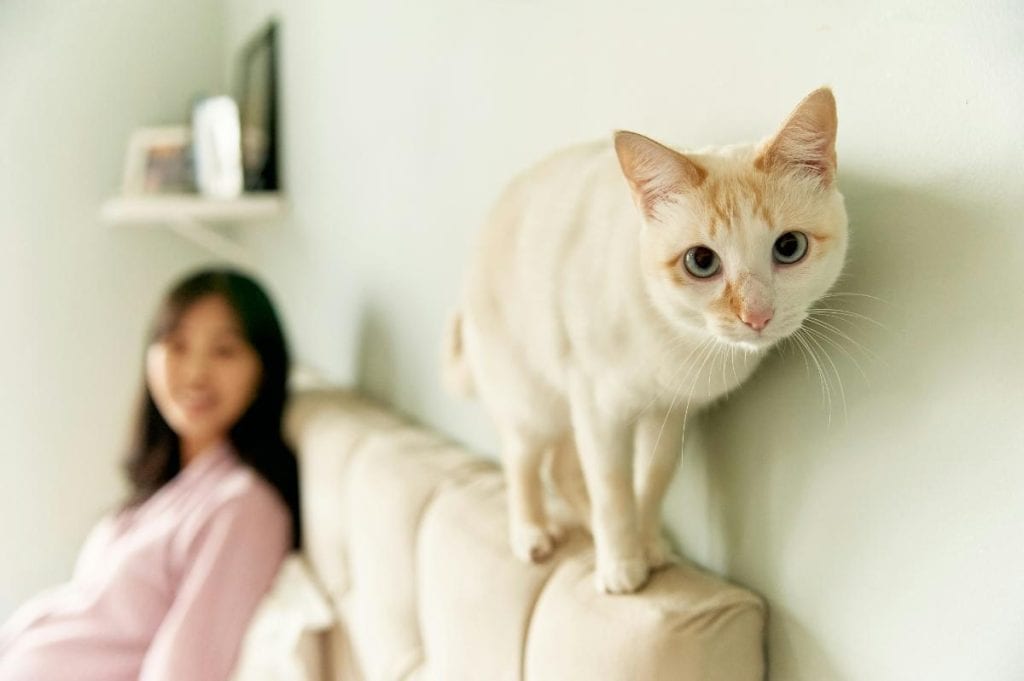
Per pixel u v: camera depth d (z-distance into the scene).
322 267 1.58
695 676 0.59
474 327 0.79
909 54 0.50
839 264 0.52
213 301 1.30
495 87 0.94
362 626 1.02
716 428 0.69
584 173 0.68
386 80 1.22
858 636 0.57
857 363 0.55
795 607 0.62
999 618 0.48
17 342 1.90
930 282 0.50
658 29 0.69
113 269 2.00
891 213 0.52
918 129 0.50
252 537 1.15
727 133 0.63
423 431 1.16
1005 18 0.44
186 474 1.36
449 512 0.88
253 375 1.32
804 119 0.49
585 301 0.64
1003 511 0.47
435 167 1.10
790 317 0.52
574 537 0.78
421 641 0.92
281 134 1.73
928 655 0.52
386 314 1.32
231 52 2.03
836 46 0.54
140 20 1.96
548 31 0.83
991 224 0.46
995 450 0.47
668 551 0.70
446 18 1.03
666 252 0.55
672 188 0.54
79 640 1.16
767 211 0.51
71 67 1.89
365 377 1.43
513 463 0.80
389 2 1.18
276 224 1.81
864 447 0.55
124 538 1.31
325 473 1.17
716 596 0.63
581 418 0.68
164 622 1.14
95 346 2.00
